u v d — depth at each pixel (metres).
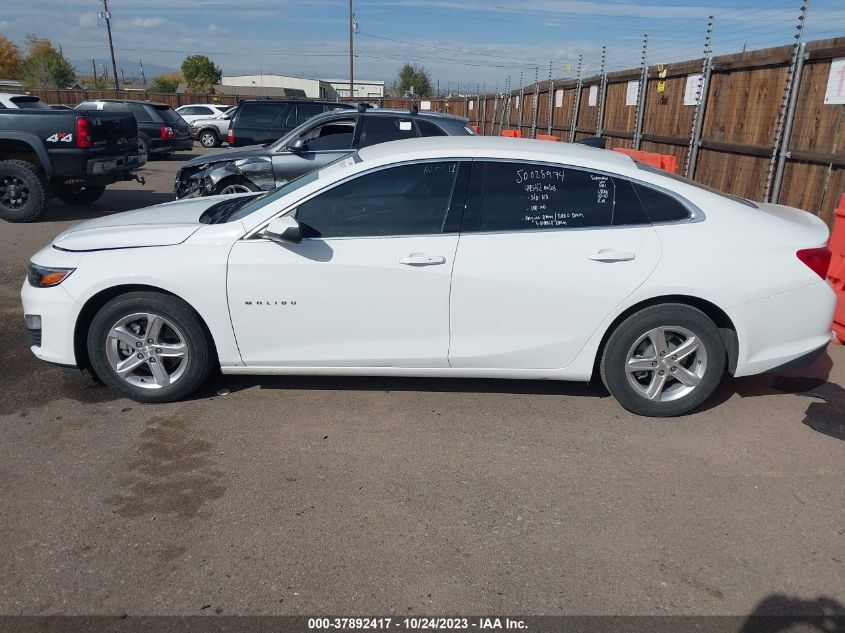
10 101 14.55
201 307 4.09
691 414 4.30
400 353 4.14
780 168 7.30
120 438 3.91
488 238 3.99
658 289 3.96
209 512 3.25
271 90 70.75
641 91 11.19
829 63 6.59
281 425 4.08
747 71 8.07
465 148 4.13
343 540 3.06
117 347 4.25
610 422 4.17
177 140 20.89
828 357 5.28
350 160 4.32
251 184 9.10
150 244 4.13
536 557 2.96
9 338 5.50
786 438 4.01
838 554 3.00
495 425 4.11
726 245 3.97
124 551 2.97
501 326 4.07
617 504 3.35
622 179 4.05
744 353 4.08
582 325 4.04
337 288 4.03
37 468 3.60
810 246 4.04
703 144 9.07
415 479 3.54
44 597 2.70
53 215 10.93
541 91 18.25
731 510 3.31
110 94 41.00
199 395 4.46
